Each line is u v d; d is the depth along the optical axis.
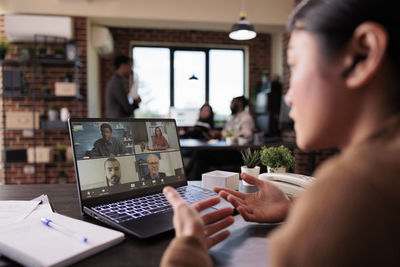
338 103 0.27
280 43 5.21
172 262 0.33
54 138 3.99
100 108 5.25
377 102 0.26
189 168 3.46
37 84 3.93
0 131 3.92
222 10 4.23
